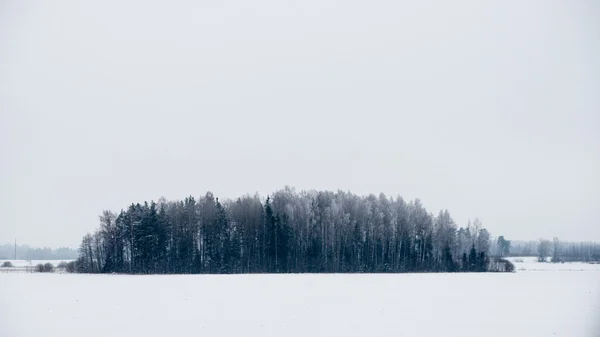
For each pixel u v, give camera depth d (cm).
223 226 10906
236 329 3566
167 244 10700
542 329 3606
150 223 10519
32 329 3562
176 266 10625
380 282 7844
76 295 5738
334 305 4847
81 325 3703
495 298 5541
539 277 9338
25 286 6981
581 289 6688
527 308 4688
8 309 4534
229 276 9319
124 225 10744
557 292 6250
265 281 8000
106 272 10525
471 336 3369
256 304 4900
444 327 3666
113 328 3591
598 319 4044
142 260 10431
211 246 10869
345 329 3581
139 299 5331
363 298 5456
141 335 3362
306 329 3578
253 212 10969
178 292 6119
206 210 10969
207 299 5334
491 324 3803
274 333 3431
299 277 9056
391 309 4578
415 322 3869
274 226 10850
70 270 10975
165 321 3881
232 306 4747
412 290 6462
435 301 5206
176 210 11044
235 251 10781
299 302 5078
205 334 3394
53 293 5988
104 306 4734
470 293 6097
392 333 3453
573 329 3619
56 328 3594
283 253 10856
